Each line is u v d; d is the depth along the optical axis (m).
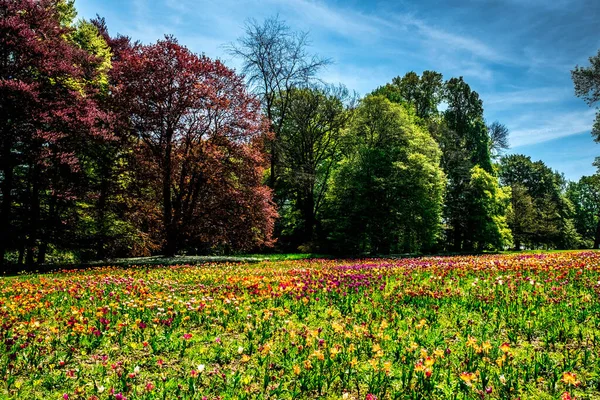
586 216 81.75
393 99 48.06
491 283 10.14
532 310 7.33
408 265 15.80
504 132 64.62
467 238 47.44
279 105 40.84
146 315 7.72
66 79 22.14
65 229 22.83
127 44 36.06
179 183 28.56
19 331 6.79
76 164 22.03
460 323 6.95
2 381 4.96
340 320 7.45
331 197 39.06
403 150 37.69
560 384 4.49
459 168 47.09
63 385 4.89
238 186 27.59
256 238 28.62
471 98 55.81
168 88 25.06
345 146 41.34
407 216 36.28
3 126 18.69
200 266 19.47
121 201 27.50
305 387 4.64
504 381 4.38
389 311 7.79
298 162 42.19
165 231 26.95
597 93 37.84
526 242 65.81
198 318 7.53
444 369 4.96
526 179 77.50
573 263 13.15
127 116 24.94
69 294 10.19
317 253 37.38
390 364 4.77
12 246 20.97
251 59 36.78
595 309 7.21
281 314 7.46
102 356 5.77
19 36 18.83
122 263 20.95
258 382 4.89
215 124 26.84
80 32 27.42
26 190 22.70
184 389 4.64
